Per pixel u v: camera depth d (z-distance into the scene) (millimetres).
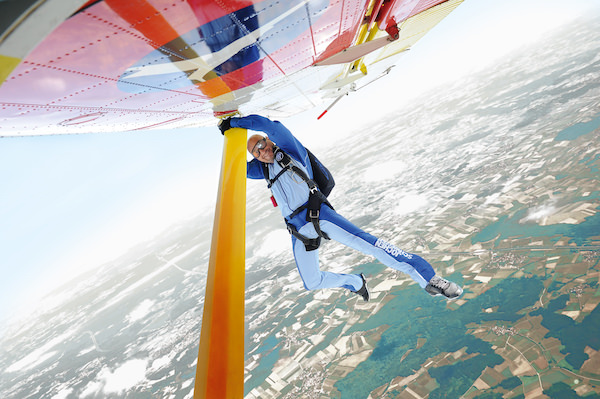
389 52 6137
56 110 2041
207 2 1618
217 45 2217
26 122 2041
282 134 3209
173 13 1579
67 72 1609
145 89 2389
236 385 1623
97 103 2240
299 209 3324
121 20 1401
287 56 3395
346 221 3150
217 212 2467
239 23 2127
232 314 1842
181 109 3488
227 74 2918
